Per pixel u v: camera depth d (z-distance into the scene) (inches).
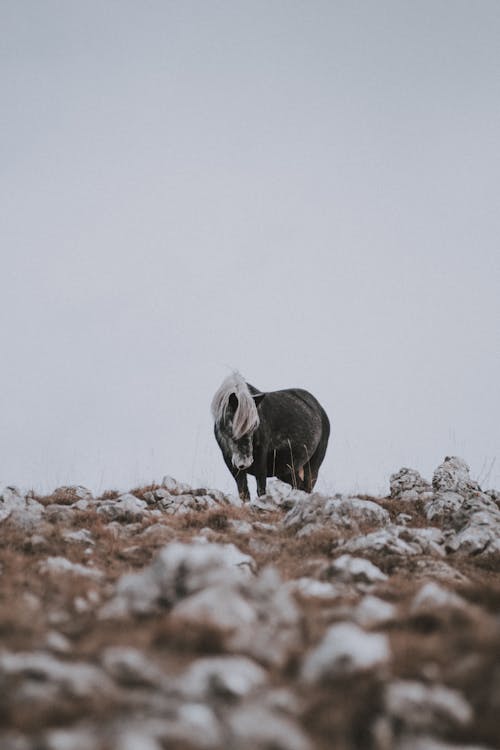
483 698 733.9
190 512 1910.7
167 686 741.3
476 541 1668.3
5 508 1707.7
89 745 600.1
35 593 1155.3
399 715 689.6
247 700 717.3
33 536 1536.7
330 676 774.5
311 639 923.4
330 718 695.1
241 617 920.3
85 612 1059.3
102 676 759.1
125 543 1633.9
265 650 852.0
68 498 2075.5
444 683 775.7
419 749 633.6
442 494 2122.3
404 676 787.4
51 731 653.3
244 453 2273.6
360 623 995.3
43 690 711.1
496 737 668.1
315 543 1642.5
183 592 999.6
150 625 931.3
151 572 1035.3
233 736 636.1
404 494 2260.1
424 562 1508.4
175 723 647.1
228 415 2295.8
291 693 751.7
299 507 1825.8
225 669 751.1
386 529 1685.5
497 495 2368.4
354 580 1346.0
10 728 657.6
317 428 2684.5
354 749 664.4
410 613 1032.8
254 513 2000.5
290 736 641.0
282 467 2566.4
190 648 857.5
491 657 803.4
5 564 1344.7
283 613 967.6
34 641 882.8
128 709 692.7
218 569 1028.5
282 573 1408.7
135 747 585.6
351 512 1801.2
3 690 716.0
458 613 992.9
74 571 1310.3
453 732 679.1
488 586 1272.1
